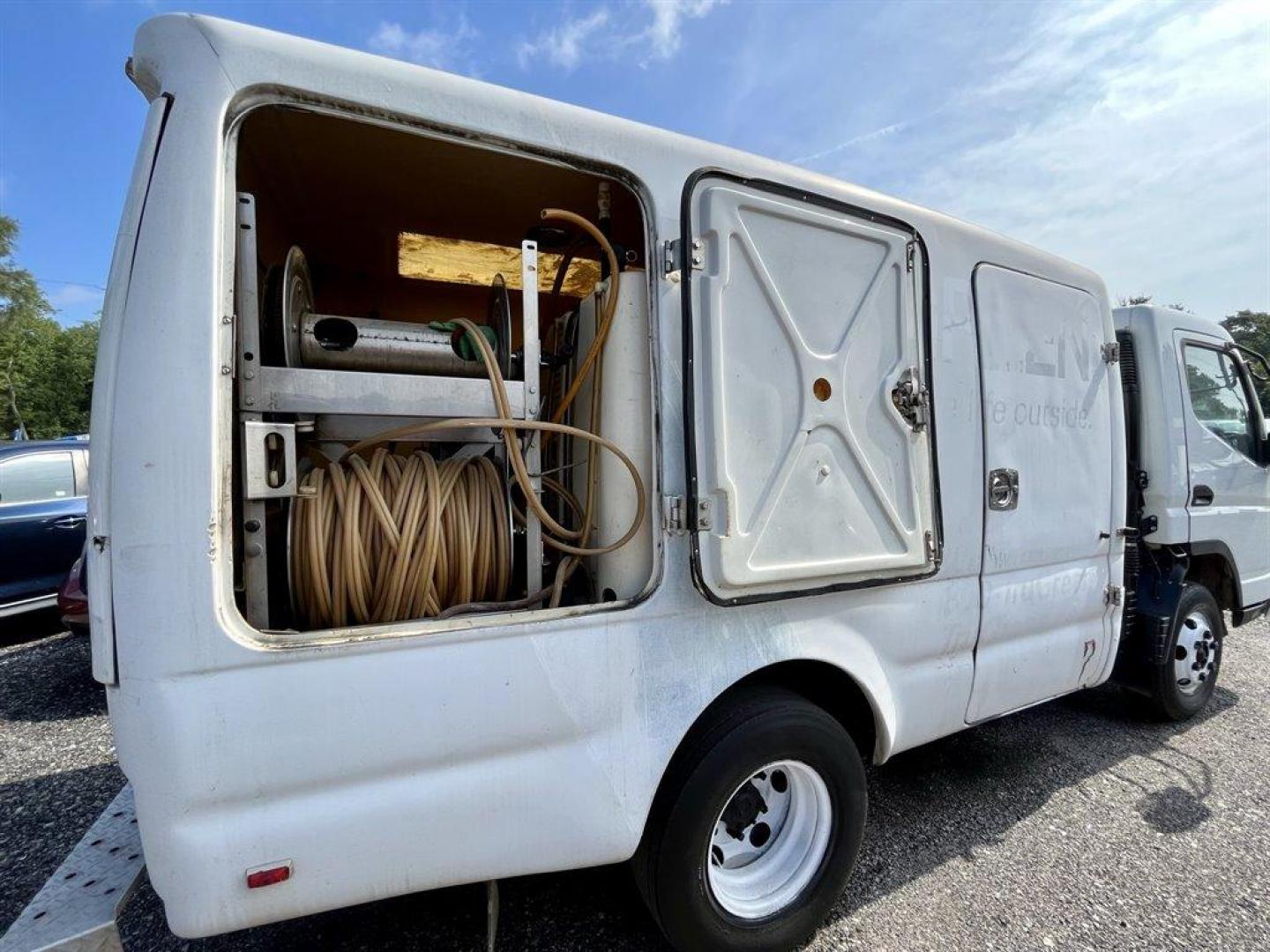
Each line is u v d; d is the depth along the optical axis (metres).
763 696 1.92
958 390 2.34
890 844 2.53
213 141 1.24
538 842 1.54
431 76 1.45
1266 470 4.06
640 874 1.79
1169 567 3.51
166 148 1.22
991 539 2.45
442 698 1.42
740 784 1.82
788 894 1.99
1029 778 3.04
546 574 2.01
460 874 1.47
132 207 1.24
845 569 1.91
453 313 3.42
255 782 1.27
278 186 2.13
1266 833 2.64
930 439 2.13
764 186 1.80
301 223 2.48
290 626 1.60
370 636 1.35
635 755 1.65
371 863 1.37
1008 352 2.53
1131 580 3.28
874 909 2.18
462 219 2.48
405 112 1.40
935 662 2.33
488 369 1.67
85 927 1.40
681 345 1.72
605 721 1.62
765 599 1.79
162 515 1.20
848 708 2.26
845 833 2.04
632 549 1.77
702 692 1.76
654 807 1.76
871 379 2.00
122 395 1.19
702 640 1.76
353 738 1.34
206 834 1.24
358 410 1.52
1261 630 5.57
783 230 1.83
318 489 1.52
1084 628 2.92
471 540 1.66
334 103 1.34
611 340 1.79
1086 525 2.85
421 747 1.40
